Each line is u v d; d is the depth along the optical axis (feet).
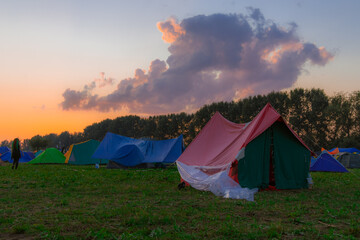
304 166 35.76
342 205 23.36
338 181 42.98
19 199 23.76
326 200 25.77
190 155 39.58
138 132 323.57
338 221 17.49
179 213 18.62
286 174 34.37
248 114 177.27
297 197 27.32
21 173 46.91
